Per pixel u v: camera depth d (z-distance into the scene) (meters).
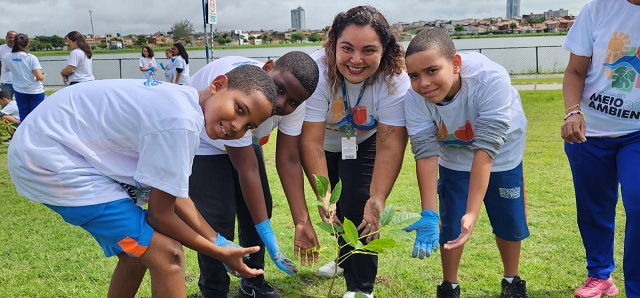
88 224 2.37
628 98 3.05
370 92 3.13
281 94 2.70
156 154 2.21
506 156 3.15
